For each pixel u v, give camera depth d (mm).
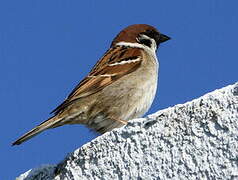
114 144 5320
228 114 4703
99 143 5426
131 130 5238
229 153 4543
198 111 4898
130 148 5184
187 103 5004
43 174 6035
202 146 4730
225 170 4504
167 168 4855
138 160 5082
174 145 4910
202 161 4668
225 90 4871
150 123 5148
